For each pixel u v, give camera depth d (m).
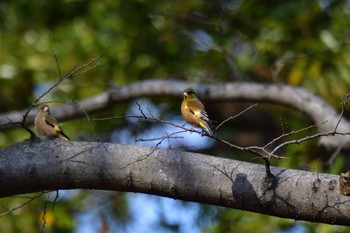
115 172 7.91
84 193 17.55
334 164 13.11
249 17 18.27
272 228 13.98
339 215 7.50
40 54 18.27
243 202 7.70
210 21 18.25
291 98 14.62
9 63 18.20
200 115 10.80
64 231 16.36
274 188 7.62
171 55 18.45
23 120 8.04
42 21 19.11
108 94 15.43
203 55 18.08
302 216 7.62
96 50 17.98
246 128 20.22
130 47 18.25
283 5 17.84
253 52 18.11
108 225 17.59
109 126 18.05
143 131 17.94
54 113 15.43
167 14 18.16
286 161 13.83
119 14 18.25
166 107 18.03
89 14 18.52
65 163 7.95
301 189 7.59
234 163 7.84
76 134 17.58
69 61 17.95
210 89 15.09
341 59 16.47
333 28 17.12
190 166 7.84
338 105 16.34
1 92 18.44
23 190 8.03
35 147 8.08
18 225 15.73
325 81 16.38
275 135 20.19
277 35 17.83
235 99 15.02
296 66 16.47
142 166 7.89
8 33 19.00
